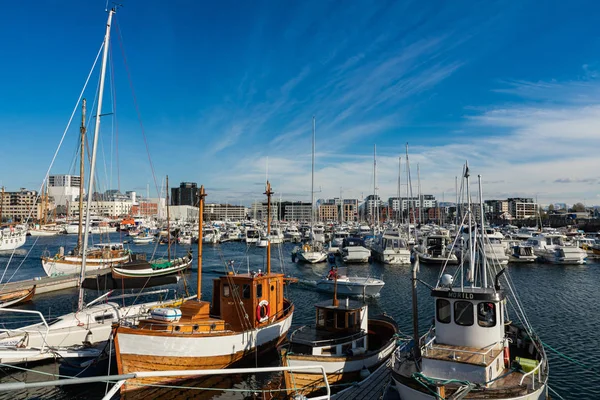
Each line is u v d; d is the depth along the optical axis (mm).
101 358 23844
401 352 22188
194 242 123312
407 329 34594
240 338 24391
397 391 18344
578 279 59781
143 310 30531
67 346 25719
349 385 20375
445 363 16234
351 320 23422
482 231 22891
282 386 21656
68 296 47281
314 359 20406
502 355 17656
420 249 80000
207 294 50750
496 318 17234
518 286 54188
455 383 15562
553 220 184375
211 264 79000
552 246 84125
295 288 52844
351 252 78000
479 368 15680
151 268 58375
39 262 79000
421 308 42125
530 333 23109
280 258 84438
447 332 17750
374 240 92062
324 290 51188
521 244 88625
